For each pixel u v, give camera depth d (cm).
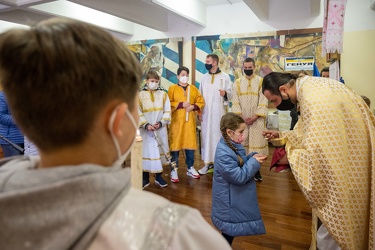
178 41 565
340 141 118
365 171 121
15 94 32
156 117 306
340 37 162
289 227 220
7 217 28
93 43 33
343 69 457
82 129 33
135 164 121
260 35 498
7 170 37
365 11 437
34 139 34
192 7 481
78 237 29
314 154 120
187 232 33
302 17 473
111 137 36
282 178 337
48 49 31
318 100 122
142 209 33
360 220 121
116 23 570
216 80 351
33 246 28
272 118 474
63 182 29
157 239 31
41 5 416
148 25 512
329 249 143
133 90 38
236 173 159
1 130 237
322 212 123
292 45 480
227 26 528
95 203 30
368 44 440
